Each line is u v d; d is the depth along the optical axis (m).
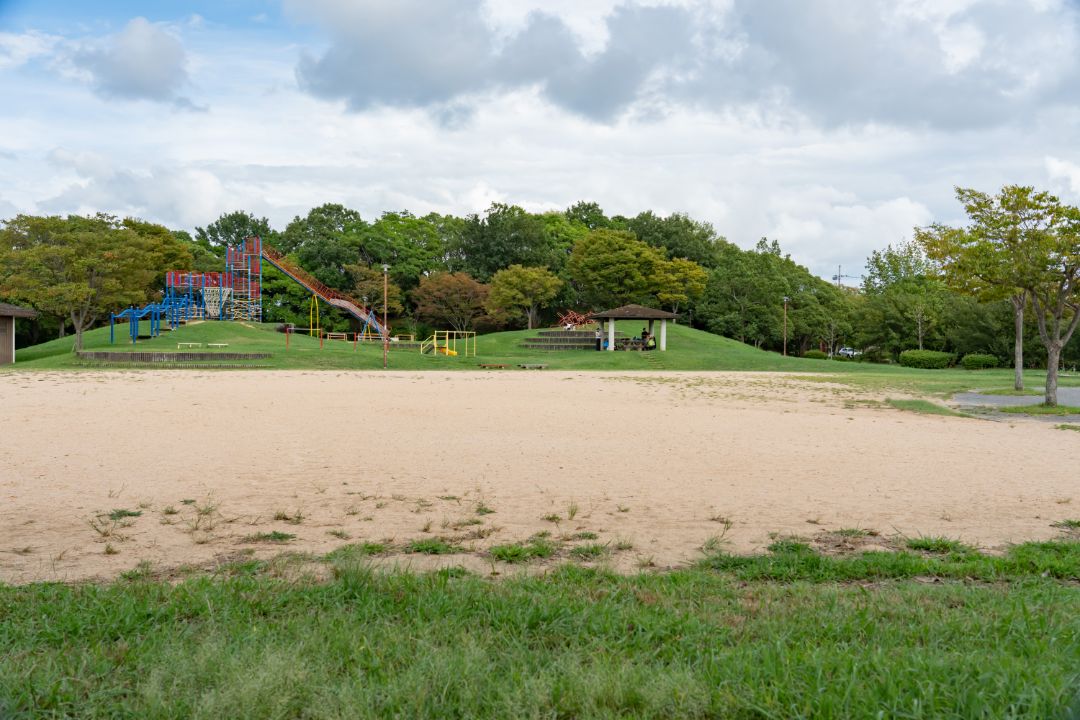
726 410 20.80
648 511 8.72
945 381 37.50
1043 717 3.22
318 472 10.81
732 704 3.46
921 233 27.91
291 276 68.38
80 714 3.46
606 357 55.31
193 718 3.40
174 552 6.87
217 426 15.61
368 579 5.59
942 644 4.30
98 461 11.40
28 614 4.82
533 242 86.44
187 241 95.75
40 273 44.91
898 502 9.30
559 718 3.46
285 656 3.97
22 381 28.75
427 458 12.10
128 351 45.62
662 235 89.62
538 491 9.75
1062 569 6.30
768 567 6.36
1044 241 21.72
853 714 3.34
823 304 86.31
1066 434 16.34
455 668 3.87
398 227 89.19
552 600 5.11
